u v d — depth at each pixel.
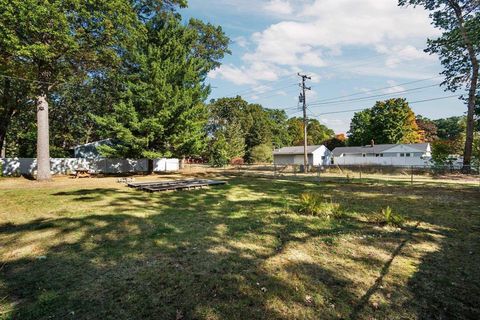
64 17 13.70
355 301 3.14
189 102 21.48
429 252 4.69
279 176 21.73
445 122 65.56
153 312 2.91
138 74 20.94
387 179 18.34
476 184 14.81
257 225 6.48
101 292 3.33
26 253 4.64
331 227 6.29
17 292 3.32
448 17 18.97
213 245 5.07
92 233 5.82
